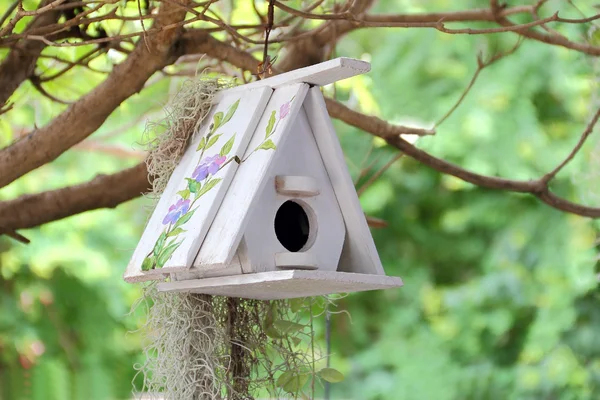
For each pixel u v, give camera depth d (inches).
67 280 296.7
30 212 146.3
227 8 169.9
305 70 101.7
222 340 116.0
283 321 117.9
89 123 129.6
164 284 108.8
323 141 103.3
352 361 377.7
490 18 151.7
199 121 114.2
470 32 119.3
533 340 330.3
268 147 100.4
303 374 119.1
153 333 119.0
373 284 98.8
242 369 118.6
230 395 114.8
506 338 348.8
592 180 182.5
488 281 346.6
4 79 140.3
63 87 170.6
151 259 103.2
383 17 154.9
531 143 332.2
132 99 205.6
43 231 294.7
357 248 104.0
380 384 366.0
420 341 366.0
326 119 102.6
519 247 346.0
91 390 289.9
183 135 115.1
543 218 344.5
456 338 352.5
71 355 291.1
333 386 374.0
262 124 103.9
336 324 384.5
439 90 342.3
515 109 335.0
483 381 344.2
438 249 372.8
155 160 117.8
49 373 283.3
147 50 125.6
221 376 115.5
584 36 171.8
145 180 146.9
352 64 98.1
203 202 102.0
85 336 293.9
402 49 347.6
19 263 291.1
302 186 100.3
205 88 114.7
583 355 324.5
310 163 103.4
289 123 100.7
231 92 111.8
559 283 332.5
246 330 119.6
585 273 324.5
